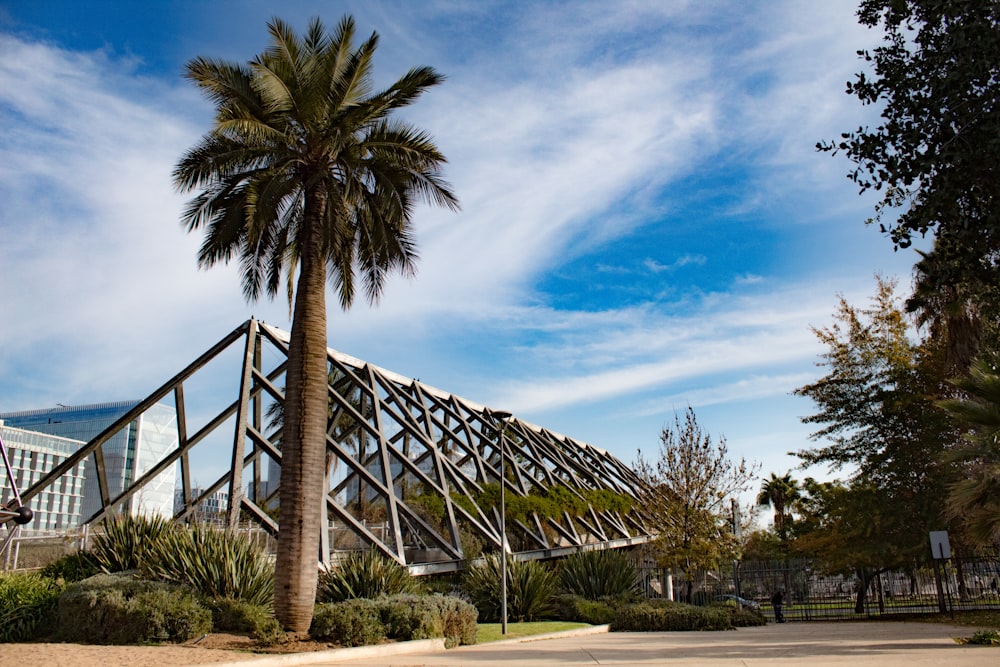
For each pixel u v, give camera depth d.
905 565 32.12
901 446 31.45
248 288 19.55
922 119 10.91
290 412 17.61
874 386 32.81
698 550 34.81
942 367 30.23
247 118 17.47
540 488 37.84
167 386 25.45
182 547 17.41
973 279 12.39
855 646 15.90
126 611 14.34
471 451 34.69
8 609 14.99
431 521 29.66
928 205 10.98
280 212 19.59
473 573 28.12
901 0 11.21
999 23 10.27
